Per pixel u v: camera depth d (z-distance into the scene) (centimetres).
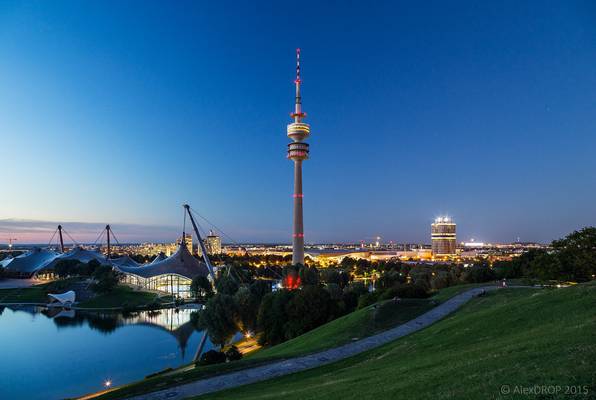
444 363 2717
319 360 4375
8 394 6675
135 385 3897
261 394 3147
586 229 6116
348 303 9750
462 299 6862
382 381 2608
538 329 3055
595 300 3403
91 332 11625
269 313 8350
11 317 14175
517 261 11569
